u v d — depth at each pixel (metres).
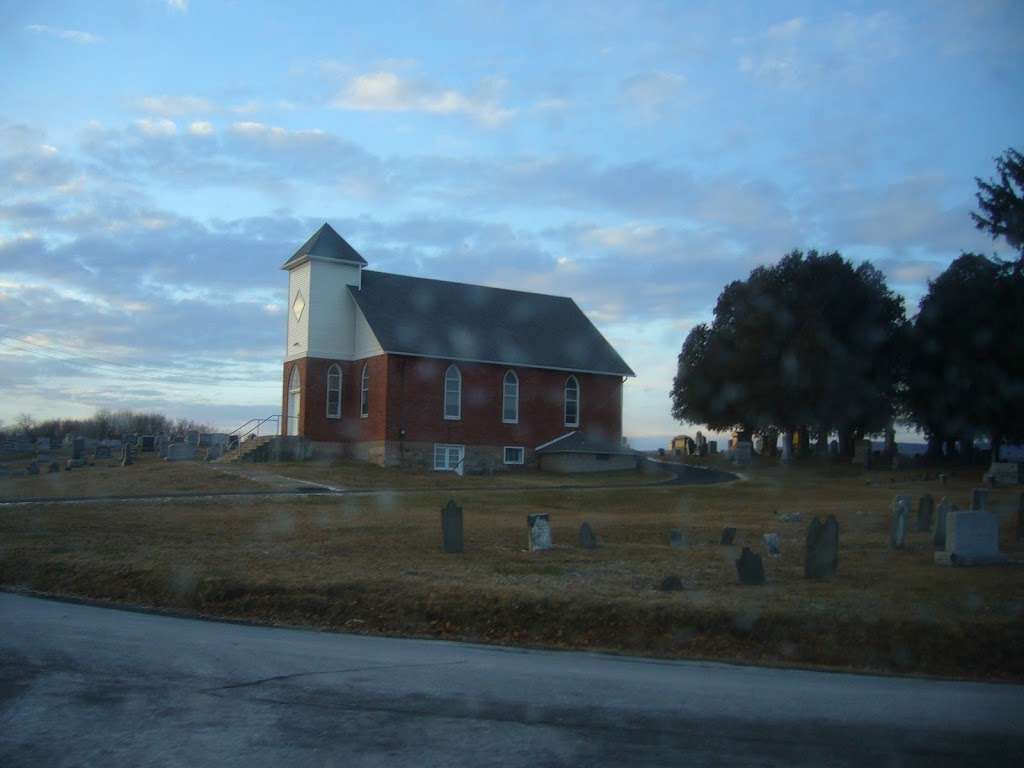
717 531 26.84
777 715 9.93
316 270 53.91
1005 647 13.40
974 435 61.56
